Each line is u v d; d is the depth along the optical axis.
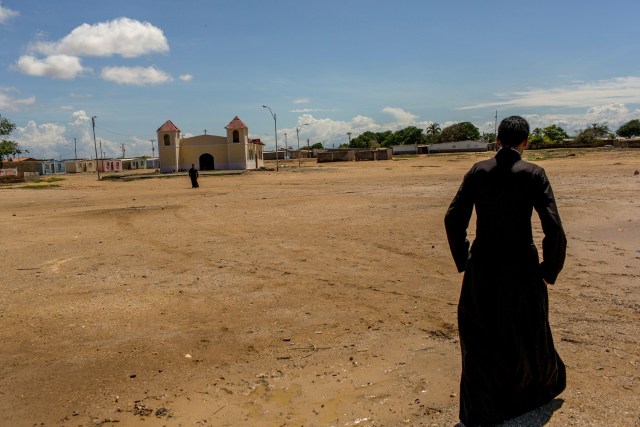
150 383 4.35
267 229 13.34
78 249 11.07
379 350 4.94
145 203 22.52
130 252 10.57
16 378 4.47
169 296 7.05
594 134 106.81
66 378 4.46
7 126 75.81
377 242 10.83
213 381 4.38
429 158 80.56
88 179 57.59
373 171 48.81
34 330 5.72
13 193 33.22
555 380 3.56
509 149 3.33
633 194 18.39
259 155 77.12
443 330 5.43
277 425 3.66
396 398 3.97
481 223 3.36
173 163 70.06
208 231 13.31
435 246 10.17
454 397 3.94
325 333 5.46
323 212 16.78
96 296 7.11
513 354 3.25
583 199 17.14
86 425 3.69
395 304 6.40
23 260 9.91
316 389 4.18
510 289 3.23
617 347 4.76
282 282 7.69
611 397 3.75
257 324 5.81
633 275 7.44
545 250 3.13
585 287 6.86
